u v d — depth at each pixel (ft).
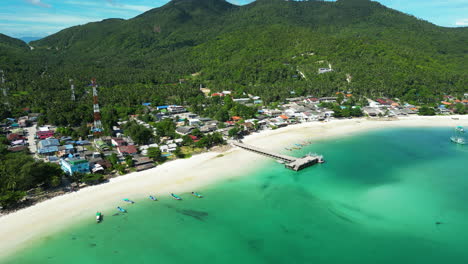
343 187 377.91
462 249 265.54
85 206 317.63
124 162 426.10
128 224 290.35
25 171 327.67
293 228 292.81
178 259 249.14
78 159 387.55
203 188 367.04
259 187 373.40
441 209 328.90
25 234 270.26
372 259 252.83
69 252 251.60
